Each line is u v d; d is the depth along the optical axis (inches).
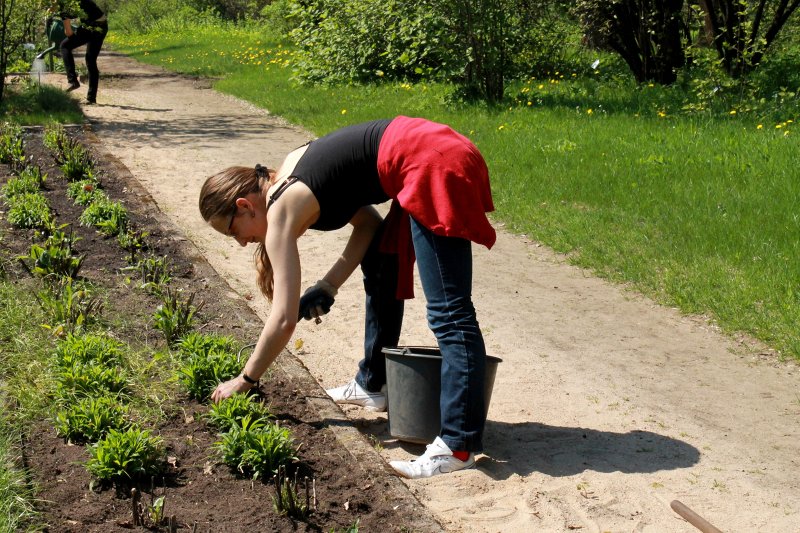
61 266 210.5
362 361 166.2
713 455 151.8
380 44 678.5
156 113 565.3
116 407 146.6
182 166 389.1
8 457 128.1
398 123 137.6
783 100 486.3
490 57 542.0
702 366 191.3
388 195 139.7
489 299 234.2
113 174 345.7
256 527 119.4
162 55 1107.9
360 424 161.6
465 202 133.3
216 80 801.6
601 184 327.6
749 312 215.5
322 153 135.9
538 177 346.3
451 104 538.9
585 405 171.9
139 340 181.6
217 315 200.4
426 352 159.0
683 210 290.8
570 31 796.0
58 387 148.8
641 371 188.4
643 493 138.2
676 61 627.2
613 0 597.0
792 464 149.5
